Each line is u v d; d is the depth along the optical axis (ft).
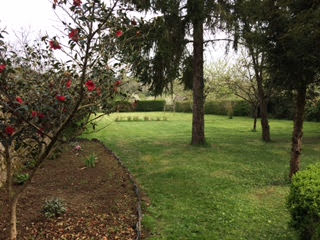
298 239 9.33
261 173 18.51
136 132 40.86
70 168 17.65
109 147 27.91
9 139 6.97
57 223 9.77
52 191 13.14
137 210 11.60
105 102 8.40
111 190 14.03
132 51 9.18
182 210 12.39
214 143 30.22
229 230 10.61
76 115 8.40
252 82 38.83
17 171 14.82
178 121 60.75
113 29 8.04
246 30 23.24
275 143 30.58
